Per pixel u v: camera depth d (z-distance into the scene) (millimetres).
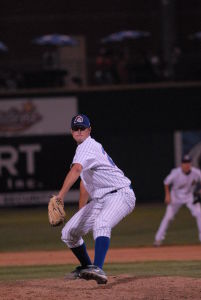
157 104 70062
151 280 23547
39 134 69812
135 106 70125
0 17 85188
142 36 79625
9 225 57719
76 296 20719
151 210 64438
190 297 20422
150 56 79188
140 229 52969
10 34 85375
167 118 70062
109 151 70188
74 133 22141
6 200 69438
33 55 85625
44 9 85812
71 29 86125
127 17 86250
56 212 21078
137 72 72125
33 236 50938
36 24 85688
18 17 85375
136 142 70000
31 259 39531
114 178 22125
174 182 44094
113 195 22094
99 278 21062
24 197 69438
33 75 72062
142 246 44688
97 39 86312
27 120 69812
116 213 21844
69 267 33688
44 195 69500
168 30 78062
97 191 22297
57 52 84688
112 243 46438
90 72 79250
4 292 21828
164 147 69812
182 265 33000
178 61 72938
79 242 23312
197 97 70125
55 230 53656
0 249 45062
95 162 21734
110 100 70188
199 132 69938
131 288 21953
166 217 44438
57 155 69688
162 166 69750
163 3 78562
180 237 48594
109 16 86312
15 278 28859
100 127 70312
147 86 70000
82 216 22516
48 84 71750
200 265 32594
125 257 39188
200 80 71750
